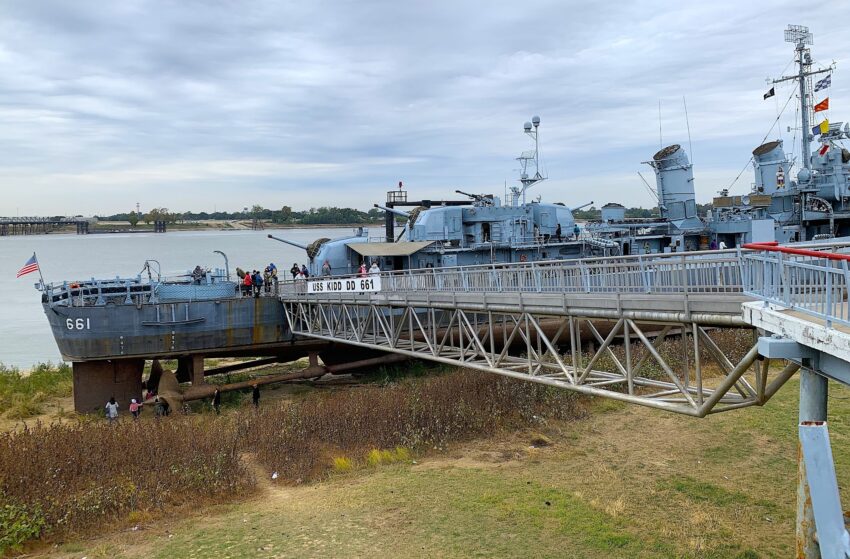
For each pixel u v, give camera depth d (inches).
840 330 373.1
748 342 1508.4
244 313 1416.1
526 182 1808.6
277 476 861.8
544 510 747.4
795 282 459.8
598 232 1861.5
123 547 667.4
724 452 950.4
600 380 772.6
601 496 793.6
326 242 1696.6
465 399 1094.4
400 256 1562.5
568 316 749.9
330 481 854.5
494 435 1039.0
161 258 7229.3
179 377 1499.8
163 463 835.4
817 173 1894.7
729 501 775.1
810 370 427.5
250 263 6161.4
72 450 846.5
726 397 608.4
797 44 1825.8
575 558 634.2
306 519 726.5
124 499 751.1
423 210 1692.9
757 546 655.1
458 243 1652.3
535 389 1149.7
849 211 1859.0
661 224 1916.8
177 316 1355.8
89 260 7111.2
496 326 1476.4
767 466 890.7
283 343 1460.4
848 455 912.9
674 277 634.2
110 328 1302.9
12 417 1237.1
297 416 1017.5
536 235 1739.7
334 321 1353.3
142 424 1021.8
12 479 757.9
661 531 693.3
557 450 976.3
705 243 1947.6
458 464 916.0
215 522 725.9
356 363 1485.0
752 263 538.6
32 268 1353.3
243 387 1358.3
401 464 916.6
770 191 1974.7
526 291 837.2
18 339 2559.1
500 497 784.9
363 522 715.4
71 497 742.5
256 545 661.3
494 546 658.2
